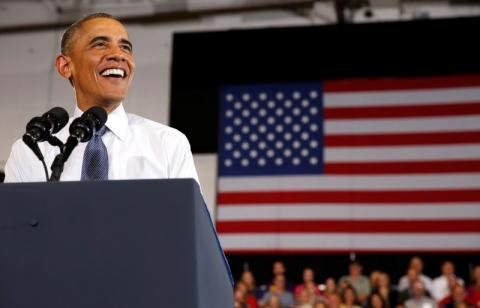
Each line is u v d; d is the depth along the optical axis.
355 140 14.02
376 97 14.16
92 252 1.76
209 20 15.53
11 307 1.76
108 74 2.80
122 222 1.76
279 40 14.62
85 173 2.62
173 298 1.72
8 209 1.79
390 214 13.55
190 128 14.58
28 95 14.87
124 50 2.87
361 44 14.40
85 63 2.82
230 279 2.12
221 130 14.40
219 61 14.72
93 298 1.75
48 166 2.73
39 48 15.32
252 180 14.05
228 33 14.78
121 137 2.77
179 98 14.73
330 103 14.28
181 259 1.73
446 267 12.76
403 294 12.35
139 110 14.96
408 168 13.68
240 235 13.80
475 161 13.52
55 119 2.48
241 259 13.88
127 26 15.53
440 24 14.28
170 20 15.50
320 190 13.84
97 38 2.83
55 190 1.79
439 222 13.38
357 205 13.64
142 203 1.76
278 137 14.26
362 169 13.84
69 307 1.75
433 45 14.20
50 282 1.76
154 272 1.73
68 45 2.91
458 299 12.19
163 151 2.76
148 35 15.43
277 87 14.52
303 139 14.16
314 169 13.96
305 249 13.60
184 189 1.76
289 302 12.86
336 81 14.38
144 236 1.75
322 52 14.46
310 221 13.73
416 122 13.88
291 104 14.38
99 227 1.77
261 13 15.48
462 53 14.12
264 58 14.60
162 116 14.88
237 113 14.48
